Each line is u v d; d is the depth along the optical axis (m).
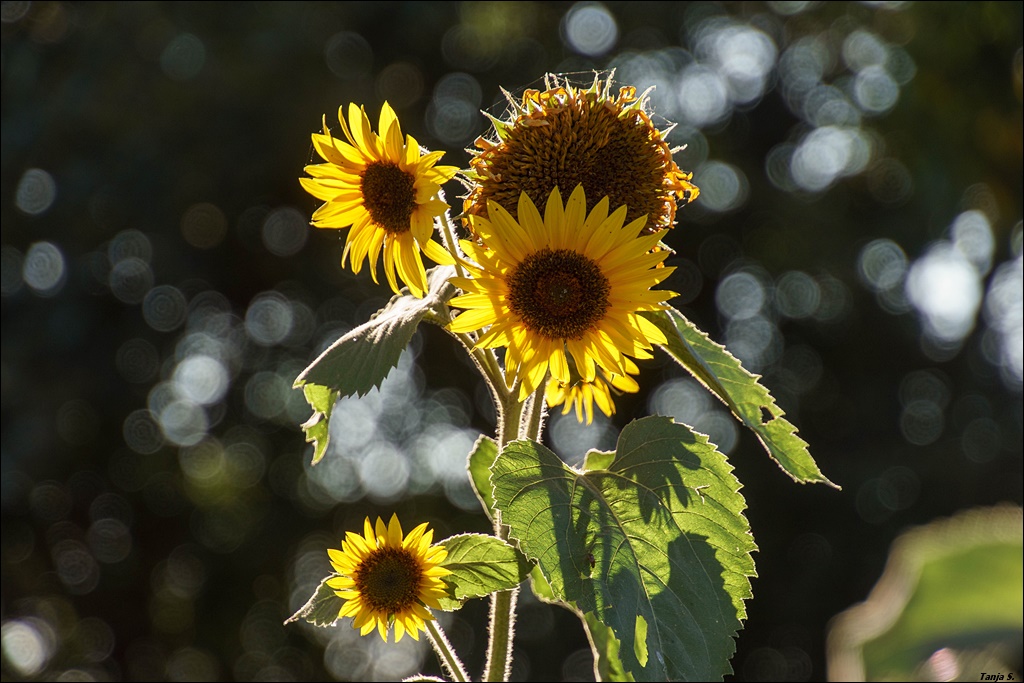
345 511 10.70
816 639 10.31
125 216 8.41
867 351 11.16
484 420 10.42
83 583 10.42
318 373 2.08
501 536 2.25
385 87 9.71
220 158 8.48
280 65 8.40
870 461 10.63
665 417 2.09
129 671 10.66
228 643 10.85
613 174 2.21
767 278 10.80
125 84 8.04
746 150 10.87
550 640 10.34
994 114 8.40
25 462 8.29
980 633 0.64
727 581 1.93
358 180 2.24
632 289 2.12
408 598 2.19
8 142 7.95
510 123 2.26
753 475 10.44
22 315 8.52
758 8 10.48
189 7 8.23
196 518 10.87
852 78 10.45
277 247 9.78
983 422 10.98
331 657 11.02
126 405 9.45
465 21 9.84
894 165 10.31
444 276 2.36
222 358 10.23
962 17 8.29
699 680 1.85
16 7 8.33
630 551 1.96
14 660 9.85
